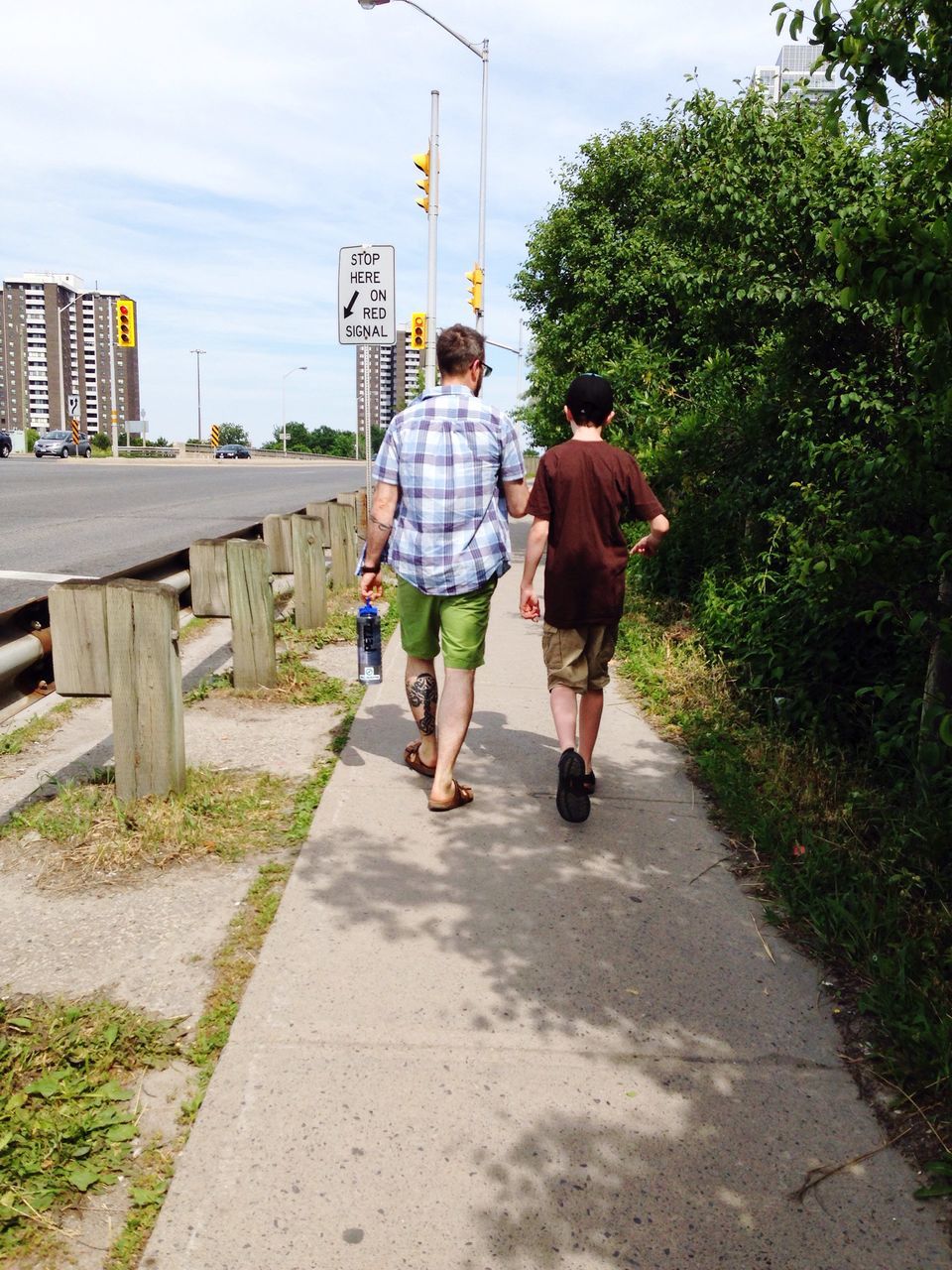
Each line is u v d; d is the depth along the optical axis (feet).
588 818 14.29
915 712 14.80
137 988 9.89
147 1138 8.05
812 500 18.63
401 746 17.13
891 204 16.88
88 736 17.83
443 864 12.66
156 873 12.30
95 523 51.93
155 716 13.78
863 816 14.19
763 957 10.73
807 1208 7.49
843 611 16.57
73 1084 8.45
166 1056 8.96
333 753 16.70
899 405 19.77
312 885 12.00
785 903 11.78
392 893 11.86
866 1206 7.52
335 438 499.92
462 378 13.96
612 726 18.85
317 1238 7.10
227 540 20.13
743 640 21.09
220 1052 8.98
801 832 13.46
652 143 51.13
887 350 21.07
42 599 13.71
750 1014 9.73
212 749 16.72
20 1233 7.13
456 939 10.89
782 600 20.25
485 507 13.76
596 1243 7.14
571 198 55.52
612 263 51.60
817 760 16.10
